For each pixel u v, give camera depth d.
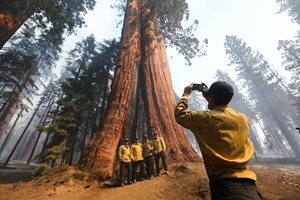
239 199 1.34
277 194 5.80
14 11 16.70
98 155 9.69
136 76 13.91
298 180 7.07
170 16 17.36
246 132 1.69
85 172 9.05
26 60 24.45
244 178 1.45
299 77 36.22
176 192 6.55
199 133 1.71
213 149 1.58
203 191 6.17
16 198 7.10
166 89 13.77
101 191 7.64
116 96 11.92
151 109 12.70
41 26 19.08
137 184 8.00
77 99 17.67
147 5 17.69
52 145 14.96
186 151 10.95
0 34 15.96
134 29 15.36
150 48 15.47
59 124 14.43
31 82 26.17
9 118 37.94
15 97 24.98
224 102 1.82
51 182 8.30
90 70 21.56
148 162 9.02
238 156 1.55
